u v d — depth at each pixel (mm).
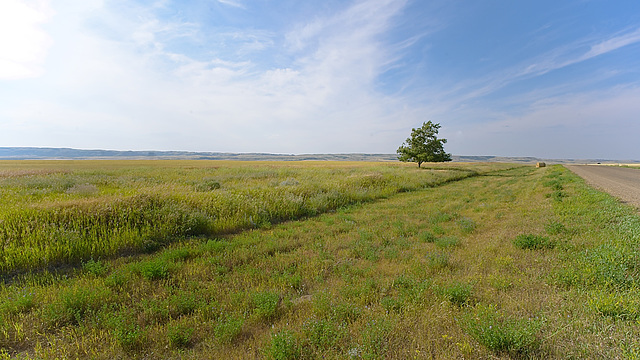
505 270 5449
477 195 17328
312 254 6848
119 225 7844
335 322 3779
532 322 3393
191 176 26438
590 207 10328
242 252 6914
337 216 11352
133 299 4551
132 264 5910
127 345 3490
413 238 8109
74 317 4137
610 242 6012
